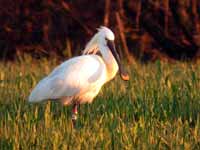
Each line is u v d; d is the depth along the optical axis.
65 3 28.48
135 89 15.05
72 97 13.03
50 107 13.59
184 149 10.59
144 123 11.90
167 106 13.49
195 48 27.95
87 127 11.99
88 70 12.97
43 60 24.97
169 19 28.33
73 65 13.02
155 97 13.95
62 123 12.11
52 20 28.64
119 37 27.28
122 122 11.93
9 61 27.41
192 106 13.41
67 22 28.58
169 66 20.64
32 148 10.79
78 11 28.53
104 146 10.66
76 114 12.98
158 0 28.11
